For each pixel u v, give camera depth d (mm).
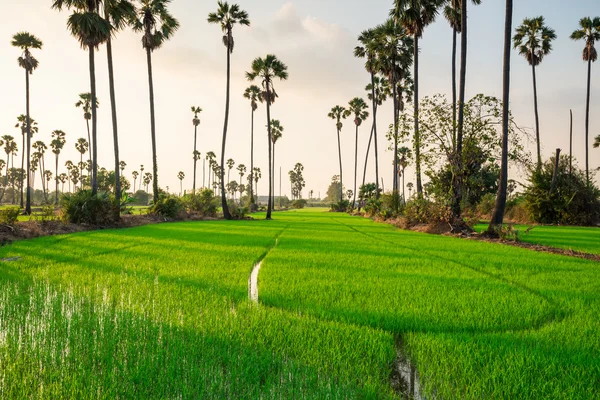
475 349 4363
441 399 3371
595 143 49969
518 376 3643
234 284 7613
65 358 3920
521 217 38125
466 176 24156
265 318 5402
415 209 26609
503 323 5371
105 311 5523
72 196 22297
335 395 3258
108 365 3762
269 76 43312
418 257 12055
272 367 3854
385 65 38531
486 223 34562
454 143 23797
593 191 33438
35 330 4707
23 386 3297
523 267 10320
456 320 5492
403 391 3555
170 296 6473
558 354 4211
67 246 13242
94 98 23469
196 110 71250
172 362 3775
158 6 31484
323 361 4055
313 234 21031
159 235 18391
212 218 39938
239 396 3225
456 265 10453
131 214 29703
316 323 5277
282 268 9680
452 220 23125
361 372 3832
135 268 9141
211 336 4621
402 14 29266
